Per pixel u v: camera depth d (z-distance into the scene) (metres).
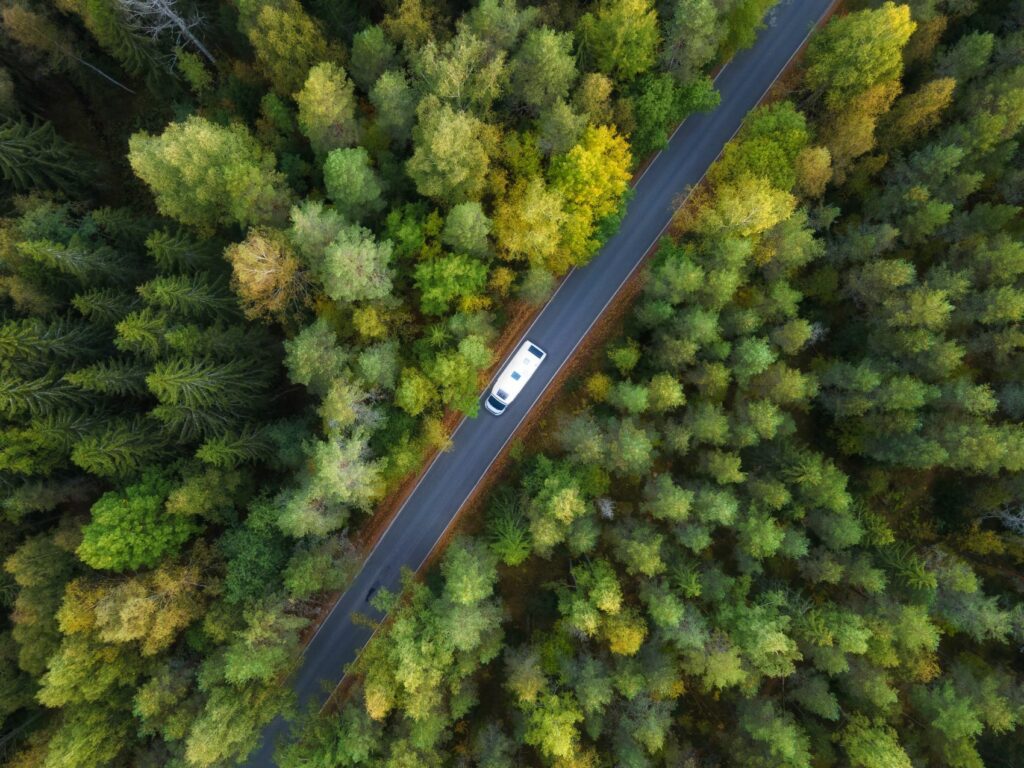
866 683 49.84
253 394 50.66
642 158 63.03
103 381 43.97
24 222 47.66
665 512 50.25
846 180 59.44
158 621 44.91
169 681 47.16
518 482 59.25
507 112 54.78
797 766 47.44
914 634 48.66
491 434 60.69
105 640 44.78
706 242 53.50
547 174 53.44
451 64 45.47
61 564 47.62
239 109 57.16
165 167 46.53
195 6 55.19
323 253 47.09
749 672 50.31
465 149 47.28
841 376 54.47
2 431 43.91
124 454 44.91
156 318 43.78
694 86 55.94
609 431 53.41
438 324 53.50
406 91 49.28
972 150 54.50
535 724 49.28
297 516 45.62
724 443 52.09
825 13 64.69
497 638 50.47
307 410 56.28
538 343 61.47
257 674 46.00
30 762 47.75
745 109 64.06
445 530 59.91
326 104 46.84
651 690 49.31
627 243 62.62
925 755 53.03
